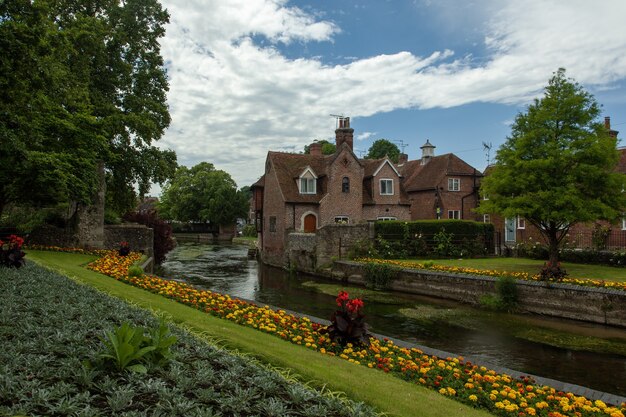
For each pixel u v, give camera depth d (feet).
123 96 89.66
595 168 56.65
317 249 94.68
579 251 77.51
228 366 16.10
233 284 82.69
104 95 86.43
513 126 66.33
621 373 34.83
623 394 30.25
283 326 30.71
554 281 55.57
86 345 16.14
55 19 74.02
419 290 70.79
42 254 69.62
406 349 28.96
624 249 78.59
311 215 117.91
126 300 30.53
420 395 19.12
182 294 38.34
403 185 133.90
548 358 38.58
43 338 16.37
